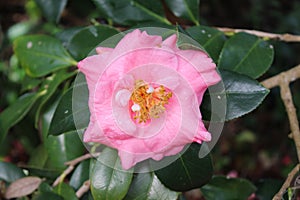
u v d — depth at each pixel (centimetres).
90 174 51
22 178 55
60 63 59
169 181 50
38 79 62
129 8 58
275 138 105
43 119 59
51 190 55
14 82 82
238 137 101
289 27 99
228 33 57
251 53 55
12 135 79
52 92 57
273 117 102
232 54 54
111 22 60
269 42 56
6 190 54
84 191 54
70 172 58
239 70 54
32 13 88
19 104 60
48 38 59
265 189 64
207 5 103
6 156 84
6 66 83
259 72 54
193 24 60
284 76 57
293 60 94
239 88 50
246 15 102
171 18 62
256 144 105
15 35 88
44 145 60
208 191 60
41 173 58
